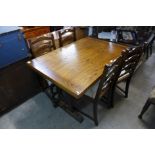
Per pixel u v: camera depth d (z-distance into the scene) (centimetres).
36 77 222
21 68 202
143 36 293
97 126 182
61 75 148
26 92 222
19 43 189
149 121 184
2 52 176
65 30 230
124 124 182
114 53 184
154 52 341
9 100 205
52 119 194
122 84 244
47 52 209
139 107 204
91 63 165
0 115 202
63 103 207
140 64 283
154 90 172
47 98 227
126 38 296
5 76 190
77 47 206
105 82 148
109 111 201
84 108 205
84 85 132
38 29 298
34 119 196
